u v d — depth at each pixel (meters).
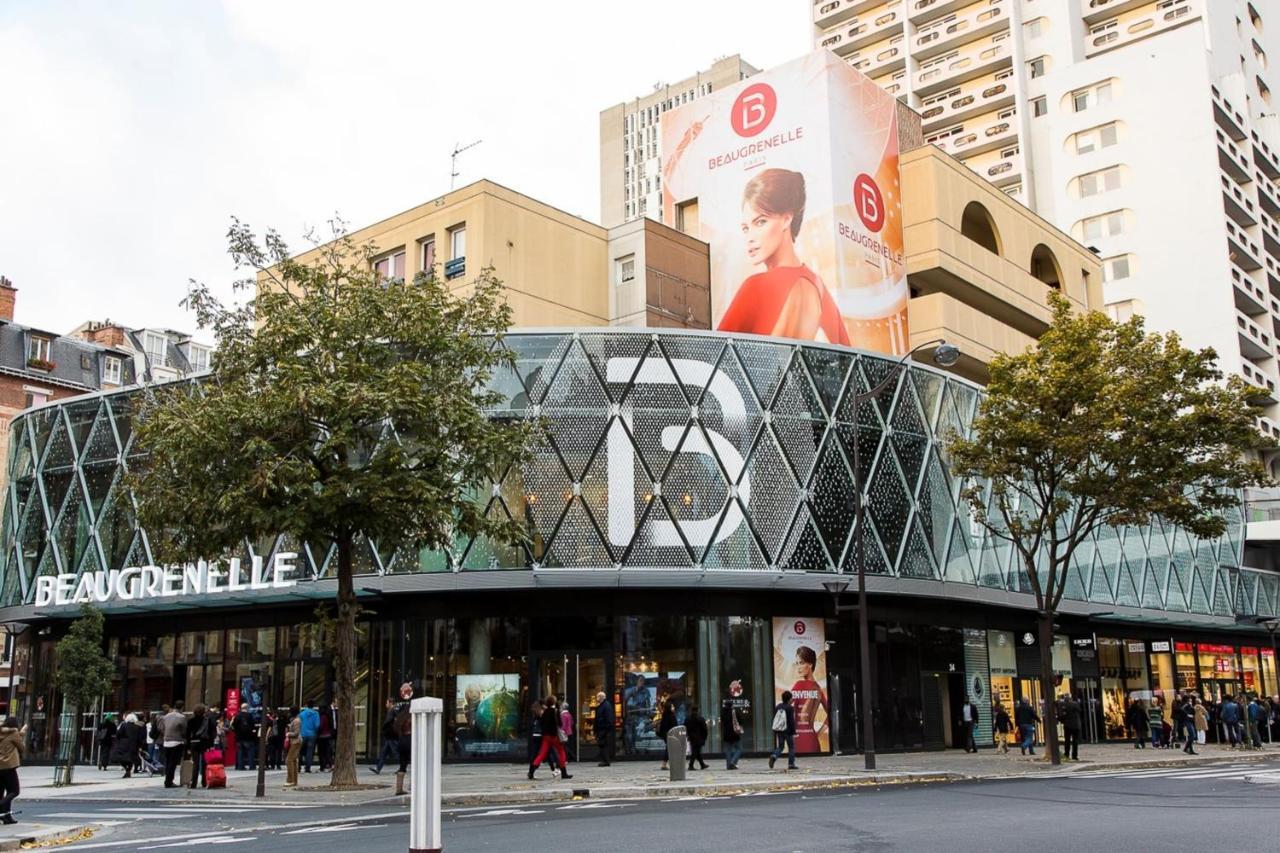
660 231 40.66
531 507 27.39
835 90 41.25
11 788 16.27
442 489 21.56
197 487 20.84
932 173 42.59
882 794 19.05
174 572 30.52
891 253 41.59
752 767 25.73
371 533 21.52
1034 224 49.72
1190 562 45.81
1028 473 32.91
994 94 76.81
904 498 30.81
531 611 28.39
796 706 29.23
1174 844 11.15
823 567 28.64
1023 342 46.12
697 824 13.79
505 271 36.56
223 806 19.00
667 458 28.00
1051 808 15.73
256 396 20.84
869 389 31.11
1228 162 69.44
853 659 30.59
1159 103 70.06
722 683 28.62
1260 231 71.88
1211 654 48.28
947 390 33.66
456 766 27.06
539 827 13.95
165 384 30.47
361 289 22.12
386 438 22.30
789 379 29.73
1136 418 27.05
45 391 63.88
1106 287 69.62
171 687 32.72
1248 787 19.78
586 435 27.92
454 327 22.91
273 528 20.64
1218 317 65.62
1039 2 77.62
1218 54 74.44
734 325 41.47
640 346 28.73
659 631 28.53
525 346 28.48
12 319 65.25
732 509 28.03
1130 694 42.81
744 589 29.28
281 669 30.92
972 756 30.56
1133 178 70.06
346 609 21.84
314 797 19.91
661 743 27.86
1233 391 27.58
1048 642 28.06
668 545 27.39
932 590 30.70
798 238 40.56
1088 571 39.47
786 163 41.41
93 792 22.52
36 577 33.56
